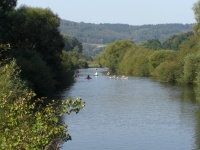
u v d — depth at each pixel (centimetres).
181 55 9556
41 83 5806
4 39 5616
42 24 7250
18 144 1064
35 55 6206
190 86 8344
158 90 7625
